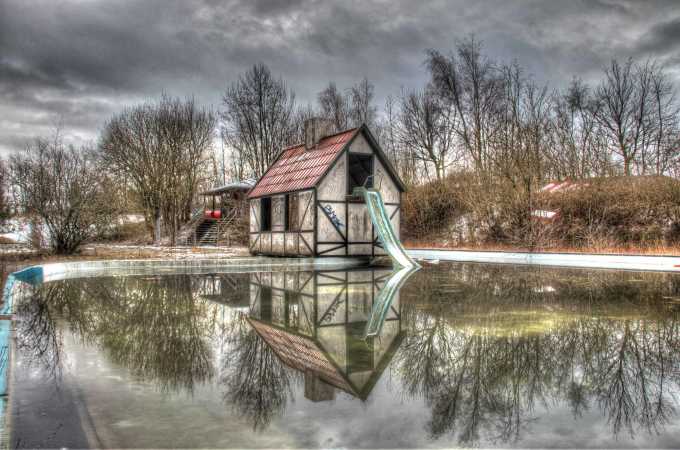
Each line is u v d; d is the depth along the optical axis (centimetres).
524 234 2256
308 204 1883
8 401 336
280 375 411
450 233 2728
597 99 2908
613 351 494
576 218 2147
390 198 2031
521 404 342
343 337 564
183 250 2497
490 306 797
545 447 270
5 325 608
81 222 1842
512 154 2477
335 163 1875
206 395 357
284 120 3769
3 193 1775
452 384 388
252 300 870
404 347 514
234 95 3734
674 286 1081
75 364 439
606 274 1397
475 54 3488
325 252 1853
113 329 604
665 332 586
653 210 1972
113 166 3008
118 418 308
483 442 276
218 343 532
